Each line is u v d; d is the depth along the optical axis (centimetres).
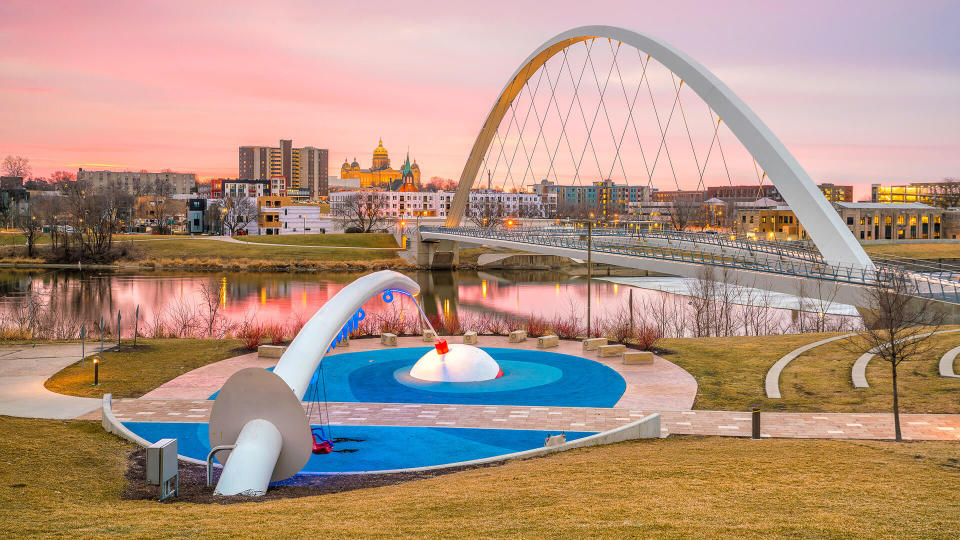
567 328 4912
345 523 1300
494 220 17962
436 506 1452
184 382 3294
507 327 6072
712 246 7725
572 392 3139
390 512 1401
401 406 2923
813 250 6062
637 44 7194
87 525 1277
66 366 3581
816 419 2608
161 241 14712
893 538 1184
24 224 15738
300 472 2036
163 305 8062
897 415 2252
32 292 9162
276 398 1745
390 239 15988
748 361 3641
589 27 8181
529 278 11994
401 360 3866
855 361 3453
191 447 2362
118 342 4156
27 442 2083
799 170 5412
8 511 1405
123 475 1822
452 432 2550
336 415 2783
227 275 11806
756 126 5712
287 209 18675
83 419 2623
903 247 13312
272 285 10388
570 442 2255
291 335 4634
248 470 1659
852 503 1433
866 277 4672
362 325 5059
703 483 1634
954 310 4141
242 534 1210
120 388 3161
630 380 3338
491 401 2998
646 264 6194
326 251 14175
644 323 5016
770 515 1338
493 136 11838
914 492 1529
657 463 1886
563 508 1405
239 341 4372
